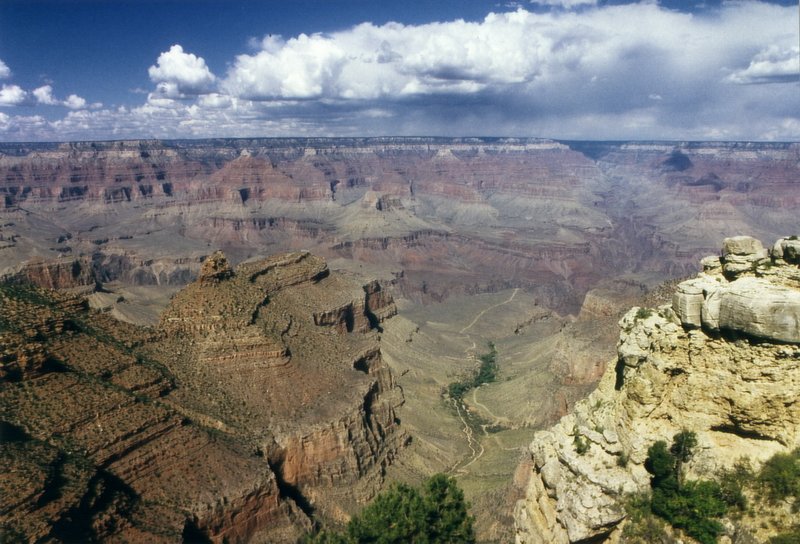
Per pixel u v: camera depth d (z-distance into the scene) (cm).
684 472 4409
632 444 4681
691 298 4459
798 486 3956
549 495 5219
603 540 4619
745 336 4122
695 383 4444
